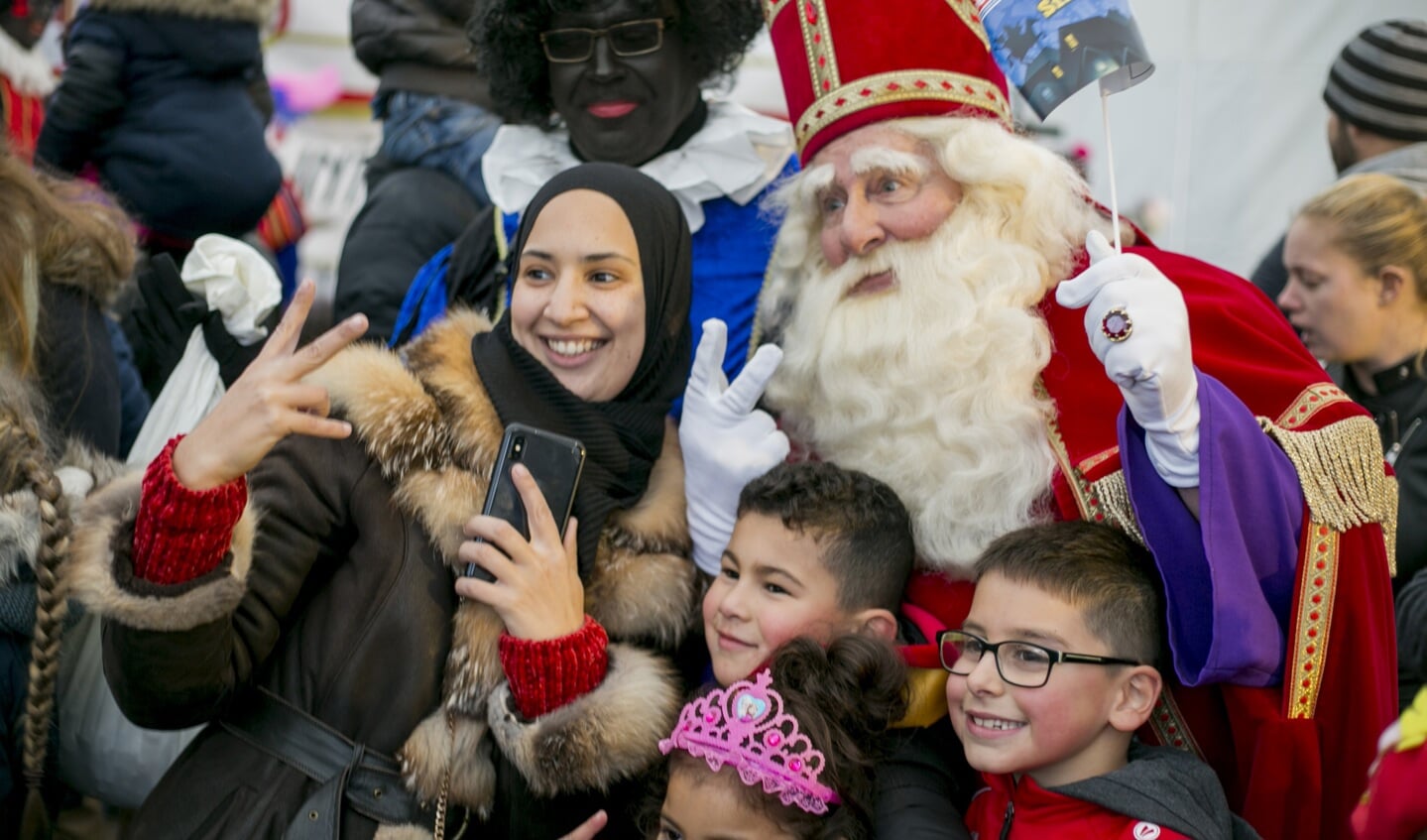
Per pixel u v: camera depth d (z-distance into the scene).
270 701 2.09
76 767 2.39
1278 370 2.29
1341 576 2.12
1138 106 4.56
